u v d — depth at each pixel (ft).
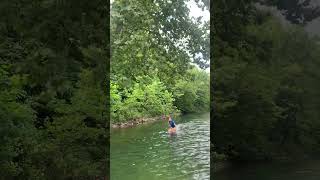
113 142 32.09
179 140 32.96
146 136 33.76
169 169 28.40
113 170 28.45
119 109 38.50
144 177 27.86
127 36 38.86
